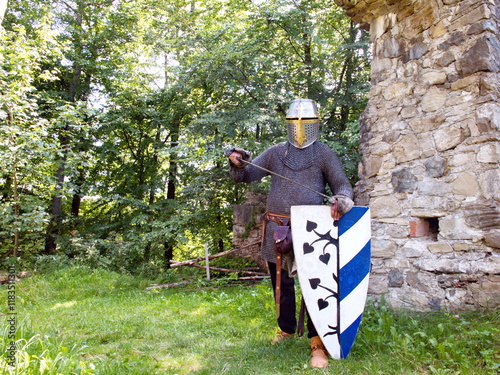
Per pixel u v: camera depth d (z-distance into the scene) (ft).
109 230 45.29
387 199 16.47
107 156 46.62
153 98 46.32
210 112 35.83
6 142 28.58
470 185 14.05
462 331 11.03
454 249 14.24
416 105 16.01
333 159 11.50
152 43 47.32
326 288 10.54
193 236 43.68
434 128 15.29
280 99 33.65
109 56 45.29
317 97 35.35
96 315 17.63
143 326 15.33
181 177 48.80
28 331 12.39
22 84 29.73
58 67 43.34
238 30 36.70
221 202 42.91
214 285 28.94
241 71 34.09
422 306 14.76
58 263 34.12
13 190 32.17
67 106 34.14
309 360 10.60
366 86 33.45
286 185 11.52
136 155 50.67
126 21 44.57
